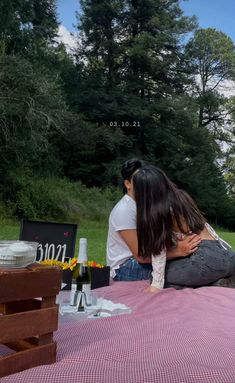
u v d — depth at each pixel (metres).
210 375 1.55
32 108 15.70
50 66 23.50
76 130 24.34
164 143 29.92
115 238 3.41
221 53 36.31
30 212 18.11
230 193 36.50
